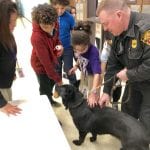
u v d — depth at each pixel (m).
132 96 1.94
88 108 1.95
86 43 2.08
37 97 1.63
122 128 1.73
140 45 1.45
